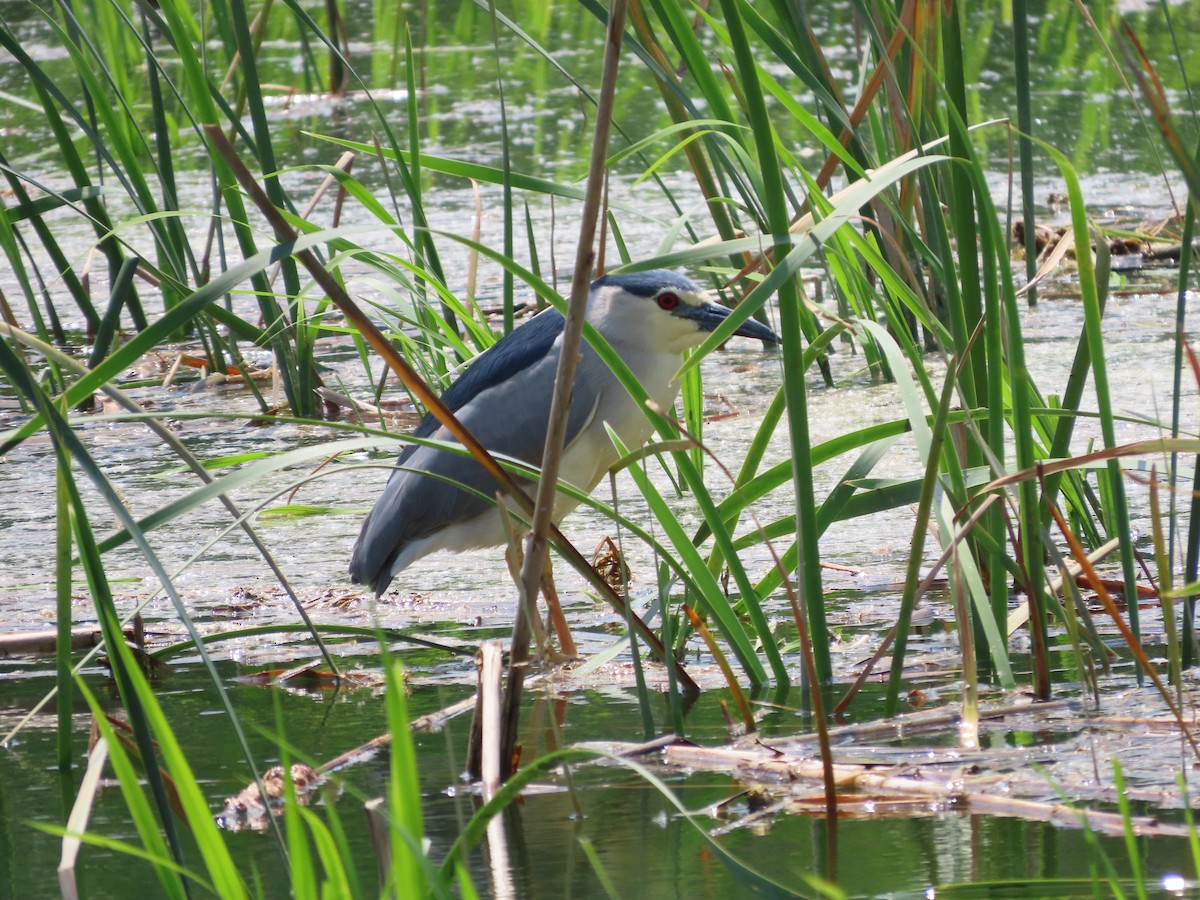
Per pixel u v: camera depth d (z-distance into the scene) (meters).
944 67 6.76
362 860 5.10
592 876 4.82
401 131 23.83
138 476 11.73
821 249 6.32
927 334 14.17
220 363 14.54
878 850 4.88
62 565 5.92
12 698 7.27
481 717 5.87
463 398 9.14
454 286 16.88
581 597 8.72
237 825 5.52
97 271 18.17
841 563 9.07
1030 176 10.41
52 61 29.16
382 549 8.77
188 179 21.73
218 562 9.68
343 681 7.40
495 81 27.98
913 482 6.93
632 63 28.86
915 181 9.13
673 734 6.22
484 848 5.12
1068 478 8.34
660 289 8.99
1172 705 5.39
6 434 13.04
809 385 13.50
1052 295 16.08
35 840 5.43
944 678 6.93
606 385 8.95
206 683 7.43
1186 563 6.84
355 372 14.89
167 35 9.91
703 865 4.85
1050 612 7.72
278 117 25.22
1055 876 4.56
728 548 6.81
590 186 5.32
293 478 11.52
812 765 5.65
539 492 5.67
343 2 32.91
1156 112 5.02
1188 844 4.74
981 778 5.45
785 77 25.34
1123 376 12.33
